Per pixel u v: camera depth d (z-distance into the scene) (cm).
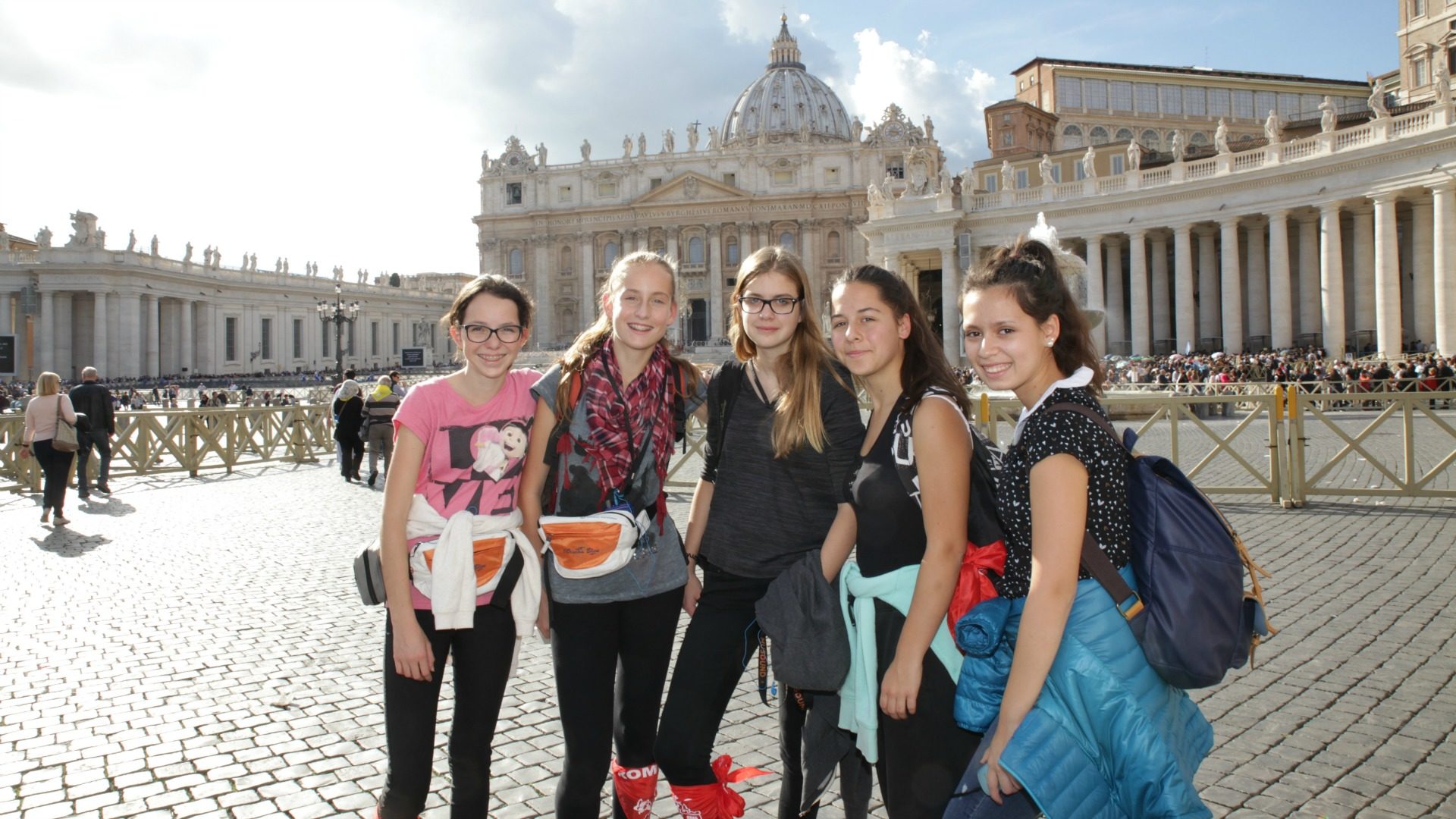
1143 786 244
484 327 322
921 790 287
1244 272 5053
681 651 346
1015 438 275
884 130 8612
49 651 624
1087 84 7556
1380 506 1092
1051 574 242
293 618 711
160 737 482
